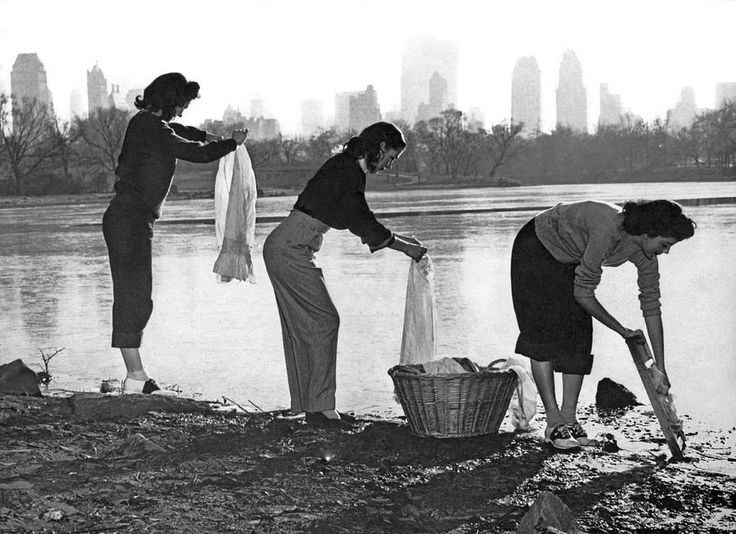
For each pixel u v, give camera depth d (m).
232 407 6.36
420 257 5.92
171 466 4.83
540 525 3.81
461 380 5.30
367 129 5.74
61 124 131.25
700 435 5.43
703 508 4.21
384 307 10.86
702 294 11.12
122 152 6.68
